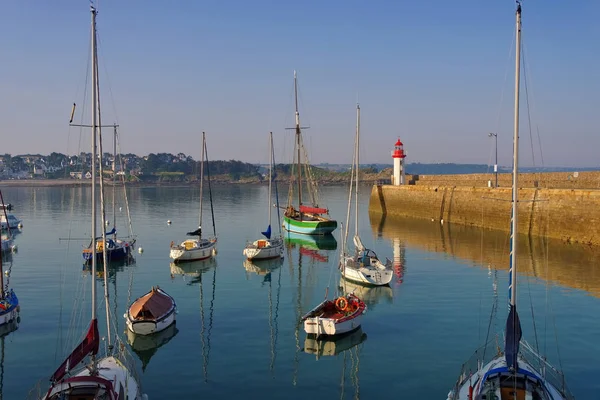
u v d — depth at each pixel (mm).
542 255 42594
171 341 23406
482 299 30016
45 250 49969
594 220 45812
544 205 51188
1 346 23000
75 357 15133
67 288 34188
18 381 19375
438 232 59906
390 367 20312
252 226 71438
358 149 40531
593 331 24125
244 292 33031
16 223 68625
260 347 22625
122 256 43781
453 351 21938
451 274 36812
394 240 54625
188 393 18094
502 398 14461
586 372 19578
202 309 28891
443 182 85438
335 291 32719
